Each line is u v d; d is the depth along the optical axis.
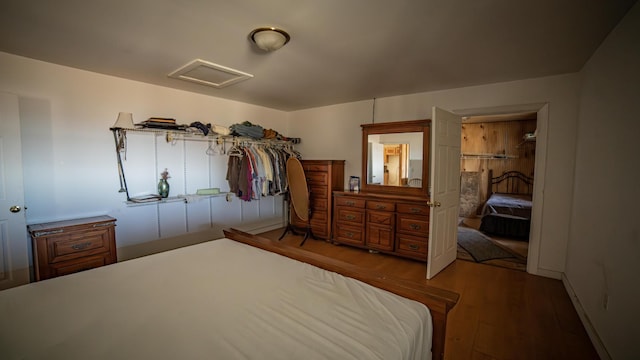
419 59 2.58
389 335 1.09
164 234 3.66
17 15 1.82
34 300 1.38
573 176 2.90
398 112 4.07
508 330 2.15
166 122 3.34
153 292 1.46
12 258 2.46
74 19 1.87
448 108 3.65
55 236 2.52
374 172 4.26
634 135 1.60
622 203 1.71
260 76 3.11
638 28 1.60
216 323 1.18
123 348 1.03
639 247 1.49
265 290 1.47
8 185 2.43
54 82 2.77
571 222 2.86
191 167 3.92
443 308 1.28
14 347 1.04
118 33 2.08
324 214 4.40
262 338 1.08
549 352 1.91
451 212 3.44
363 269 1.68
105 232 2.80
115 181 3.21
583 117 2.64
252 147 4.36
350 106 4.54
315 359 0.96
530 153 6.16
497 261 3.63
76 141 2.93
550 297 2.67
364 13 1.77
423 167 3.86
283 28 1.98
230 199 4.39
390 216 3.70
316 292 1.45
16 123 2.46
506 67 2.77
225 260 1.90
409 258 3.66
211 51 2.41
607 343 1.79
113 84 3.15
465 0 1.62
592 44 2.21
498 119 6.14
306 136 5.11
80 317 1.23
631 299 1.54
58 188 2.83
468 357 1.86
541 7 1.69
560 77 2.97
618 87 1.85
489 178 6.48
